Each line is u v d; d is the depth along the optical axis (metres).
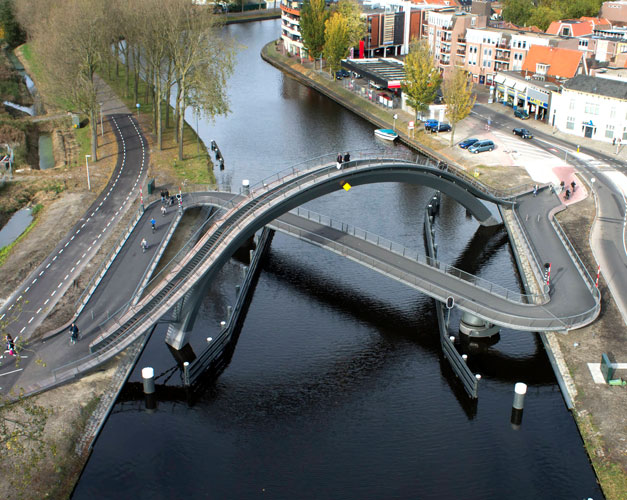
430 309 90.25
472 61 190.50
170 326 81.44
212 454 66.00
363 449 66.44
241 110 177.25
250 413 71.44
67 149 144.88
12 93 187.25
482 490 61.25
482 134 152.38
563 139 149.00
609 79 147.00
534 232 105.81
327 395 74.06
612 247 101.19
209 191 116.00
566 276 91.50
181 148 136.25
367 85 193.12
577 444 66.31
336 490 61.59
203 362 76.31
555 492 60.97
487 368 77.88
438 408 71.88
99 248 99.38
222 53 144.00
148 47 142.88
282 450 66.50
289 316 88.06
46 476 61.31
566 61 163.50
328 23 197.38
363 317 88.12
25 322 81.62
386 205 121.38
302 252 104.19
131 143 146.75
